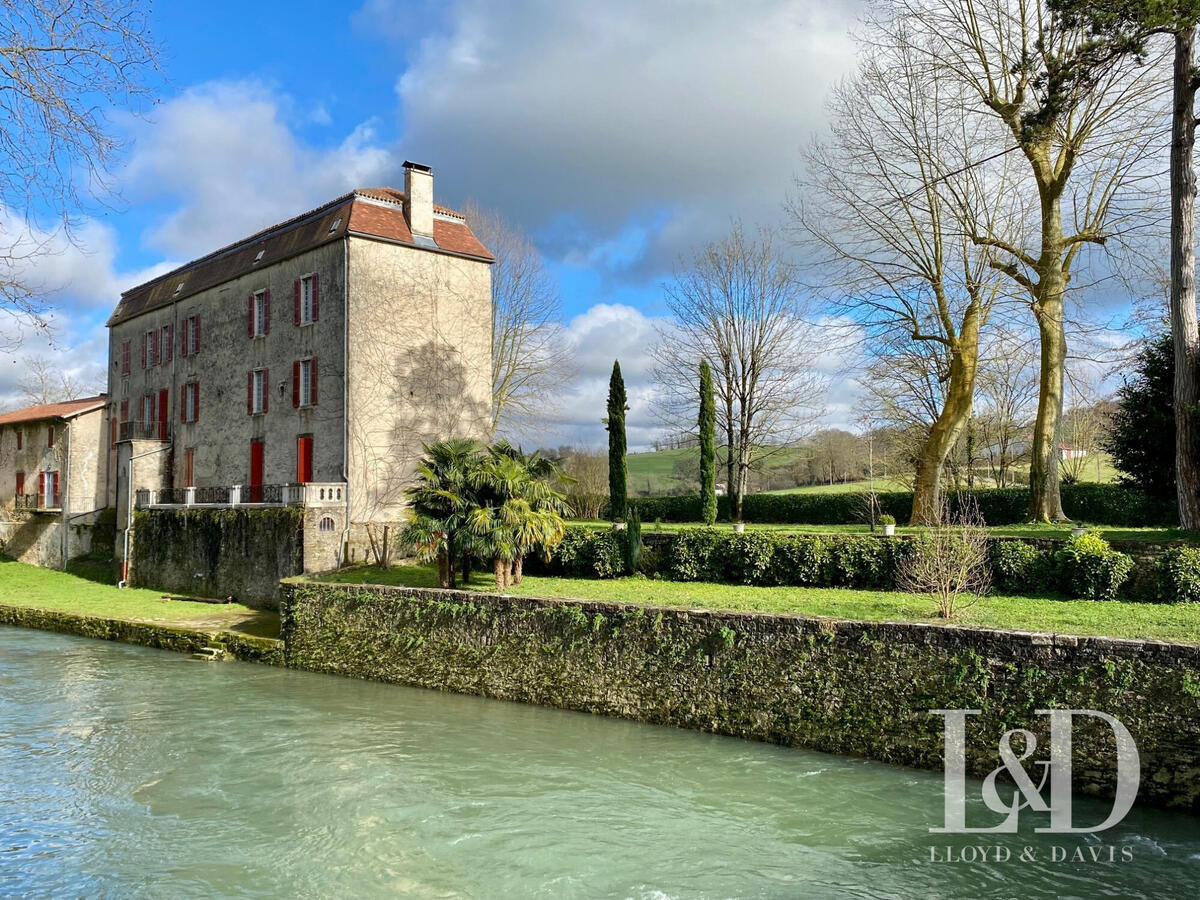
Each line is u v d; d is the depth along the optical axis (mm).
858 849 9008
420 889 8336
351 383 27078
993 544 16078
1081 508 24500
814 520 32781
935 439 25000
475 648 16641
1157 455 21406
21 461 44156
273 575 25562
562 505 20297
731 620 13398
